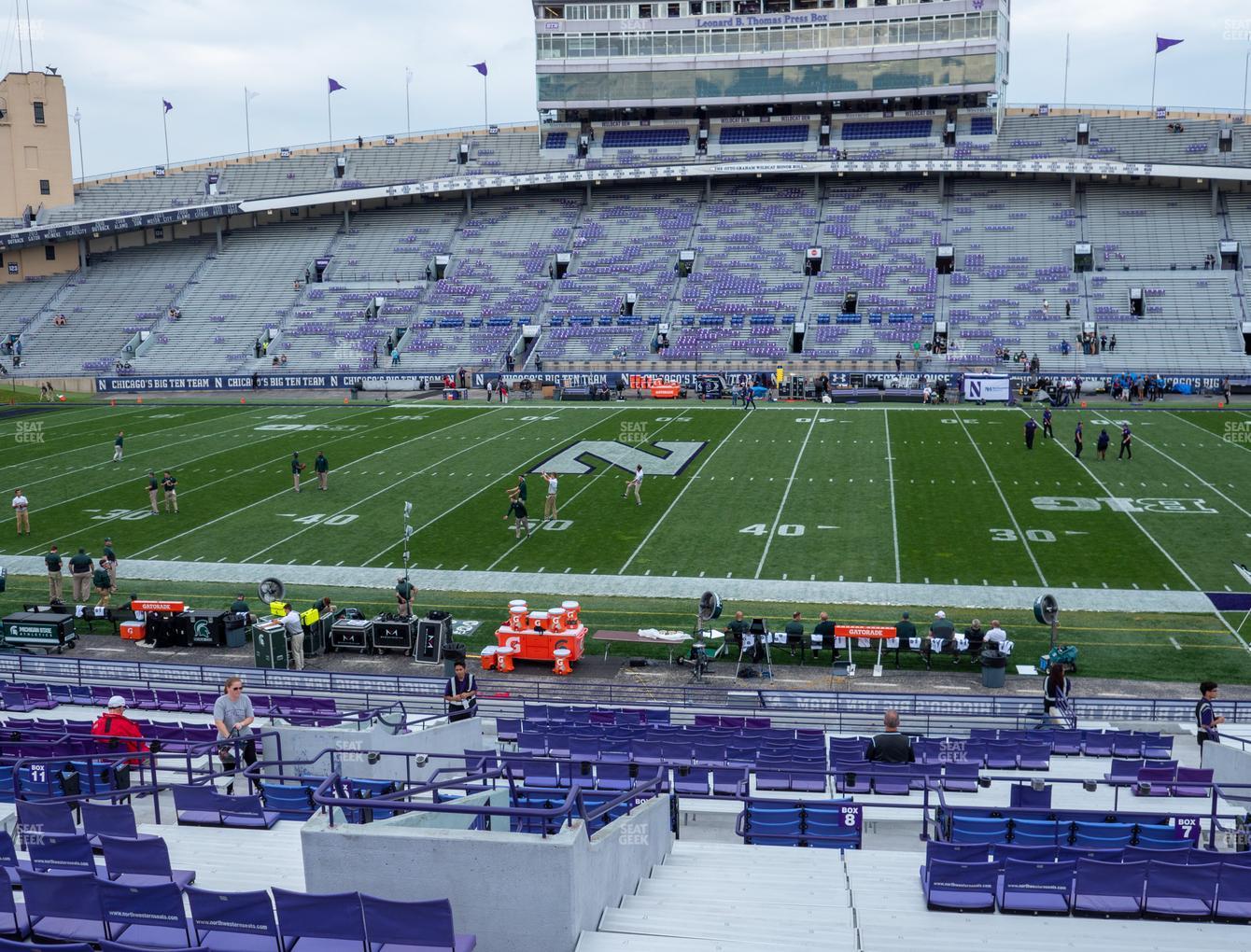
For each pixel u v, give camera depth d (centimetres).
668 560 3189
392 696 2191
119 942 834
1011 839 1129
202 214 7975
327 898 798
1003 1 8106
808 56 8081
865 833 1384
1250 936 897
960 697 2058
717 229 7794
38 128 8069
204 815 1210
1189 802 1446
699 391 6241
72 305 7794
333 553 3328
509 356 6844
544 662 2500
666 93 8306
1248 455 4347
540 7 8294
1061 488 3862
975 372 6141
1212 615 2645
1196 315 6550
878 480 4041
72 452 4884
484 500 3897
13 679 2267
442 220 8312
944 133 8000
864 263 7300
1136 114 7938
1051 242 7256
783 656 2522
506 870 824
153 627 2689
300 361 7138
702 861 1148
